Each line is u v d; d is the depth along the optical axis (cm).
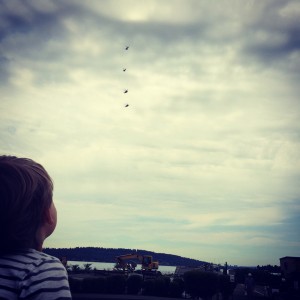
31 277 132
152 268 5381
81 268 5656
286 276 4744
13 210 138
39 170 153
